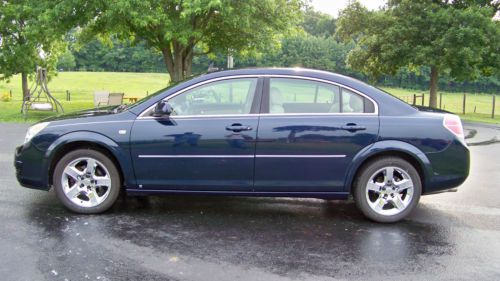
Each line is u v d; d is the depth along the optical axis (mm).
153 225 4844
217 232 4676
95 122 5043
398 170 5012
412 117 5004
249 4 15492
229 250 4188
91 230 4637
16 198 5730
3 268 3707
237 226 4875
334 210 5535
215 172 4965
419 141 4934
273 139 4887
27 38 19688
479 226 5000
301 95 5035
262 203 5781
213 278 3598
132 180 5039
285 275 3682
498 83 60281
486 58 21312
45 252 4047
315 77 5074
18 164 5176
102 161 5066
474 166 8625
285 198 6031
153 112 5023
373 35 22406
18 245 4195
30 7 16219
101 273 3650
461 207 5758
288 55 49594
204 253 4105
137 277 3592
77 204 5125
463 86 62156
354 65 23906
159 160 4969
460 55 19438
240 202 5805
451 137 4984
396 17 21922
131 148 4961
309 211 5480
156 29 16922
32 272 3643
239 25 15844
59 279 3529
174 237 4496
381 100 5039
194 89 5070
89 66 113875
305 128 4887
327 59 52031
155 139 4938
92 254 4023
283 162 4918
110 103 20703
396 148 4902
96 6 15070
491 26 19875
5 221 4859
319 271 3773
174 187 5039
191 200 5848
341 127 4891
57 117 5395
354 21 23328
